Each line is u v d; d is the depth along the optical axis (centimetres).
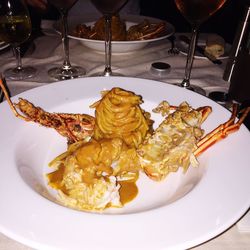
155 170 38
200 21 53
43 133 43
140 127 41
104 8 55
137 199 36
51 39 74
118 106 39
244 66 48
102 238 27
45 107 45
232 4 148
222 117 44
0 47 62
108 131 39
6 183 32
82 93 48
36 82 57
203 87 58
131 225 28
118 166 38
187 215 29
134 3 117
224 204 31
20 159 37
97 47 67
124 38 72
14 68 61
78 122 43
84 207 34
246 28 56
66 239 27
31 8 82
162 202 36
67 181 35
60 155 41
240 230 31
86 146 36
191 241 27
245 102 47
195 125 41
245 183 33
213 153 38
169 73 63
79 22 78
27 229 27
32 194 30
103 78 51
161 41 76
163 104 45
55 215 28
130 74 62
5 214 28
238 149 38
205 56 68
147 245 27
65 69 61
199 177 36
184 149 39
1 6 55
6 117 41
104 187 34
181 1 50
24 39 58
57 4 57
